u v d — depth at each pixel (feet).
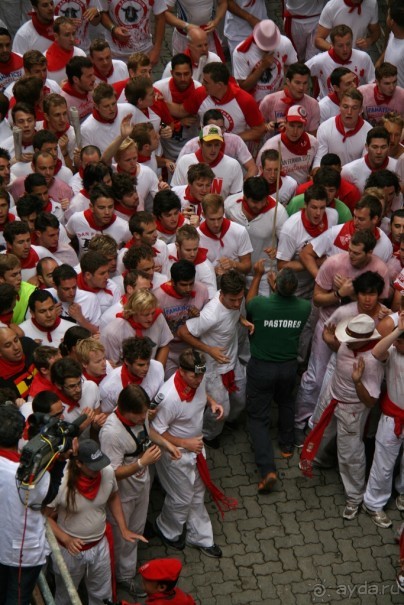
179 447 31.83
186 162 39.96
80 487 27.89
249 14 50.16
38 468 22.85
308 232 36.73
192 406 31.68
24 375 30.94
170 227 36.65
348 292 34.47
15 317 33.37
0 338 30.22
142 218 34.65
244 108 42.93
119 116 41.52
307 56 51.57
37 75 42.70
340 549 33.42
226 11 50.01
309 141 41.57
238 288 33.24
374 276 33.17
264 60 45.98
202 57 44.93
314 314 37.86
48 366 29.50
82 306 33.35
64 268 32.48
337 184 37.24
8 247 34.76
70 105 43.52
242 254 37.06
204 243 36.47
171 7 48.80
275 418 38.01
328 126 42.14
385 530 34.09
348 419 33.42
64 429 23.75
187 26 46.37
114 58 49.57
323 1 50.16
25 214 35.78
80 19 48.49
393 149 41.27
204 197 35.96
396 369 32.42
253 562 32.96
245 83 46.73
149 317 31.78
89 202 37.70
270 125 43.32
